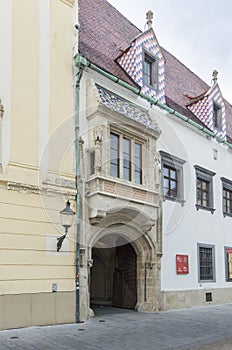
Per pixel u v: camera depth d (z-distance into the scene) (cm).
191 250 1844
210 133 2080
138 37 1752
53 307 1229
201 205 1964
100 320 1333
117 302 1727
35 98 1299
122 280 1711
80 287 1316
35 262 1208
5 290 1133
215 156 2145
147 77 1800
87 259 1364
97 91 1437
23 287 1171
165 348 917
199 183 2009
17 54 1282
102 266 1859
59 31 1415
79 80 1431
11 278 1150
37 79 1318
